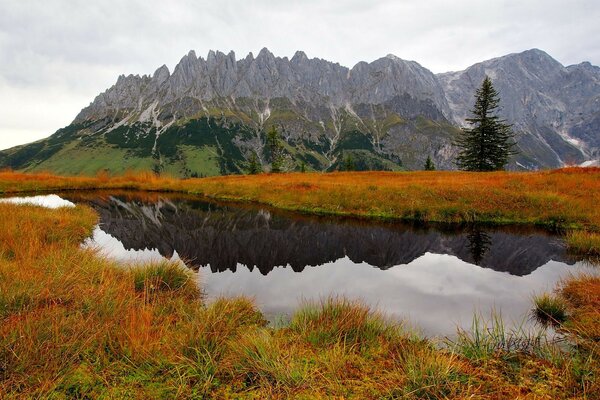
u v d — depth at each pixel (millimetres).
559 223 18344
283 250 14078
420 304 8023
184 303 7520
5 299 5949
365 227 18844
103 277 7660
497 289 9109
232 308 6844
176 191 39312
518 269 11016
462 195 22812
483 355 5340
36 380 4199
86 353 4797
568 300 8031
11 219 13289
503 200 21234
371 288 9219
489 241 15359
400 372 4648
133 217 22219
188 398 4152
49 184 40000
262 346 4996
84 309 6145
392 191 25359
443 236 16500
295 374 4492
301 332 5988
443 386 4305
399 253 13352
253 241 15797
